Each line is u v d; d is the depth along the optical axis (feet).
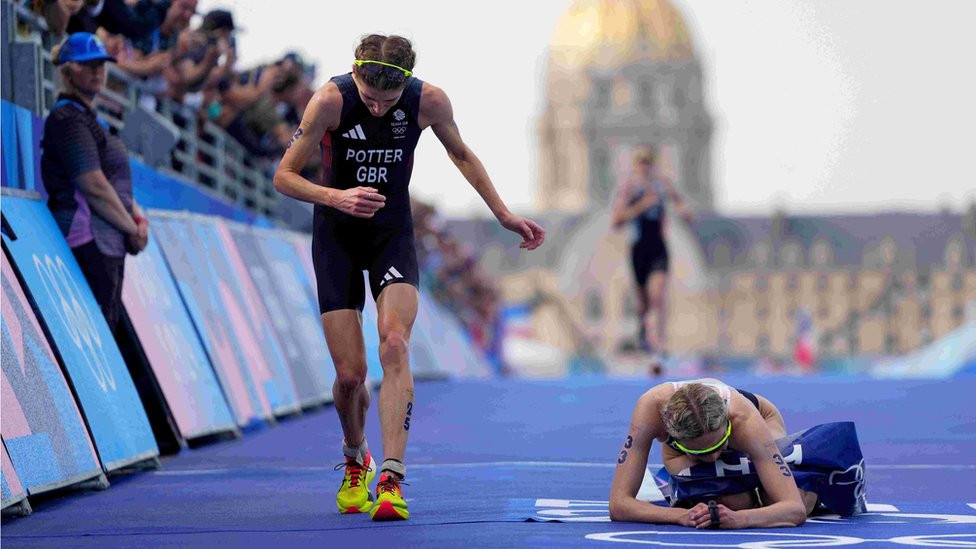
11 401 72.69
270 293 164.45
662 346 216.95
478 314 550.77
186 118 157.99
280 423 139.54
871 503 73.77
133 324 106.63
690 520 62.18
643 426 65.00
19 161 99.35
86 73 97.30
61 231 97.76
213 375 122.52
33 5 110.73
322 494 79.61
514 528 61.93
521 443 113.80
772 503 63.77
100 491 81.61
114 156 100.68
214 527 64.28
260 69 179.63
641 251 212.02
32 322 81.10
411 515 67.92
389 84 66.13
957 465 95.50
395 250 69.62
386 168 68.85
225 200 172.55
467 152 71.36
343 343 69.10
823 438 66.28
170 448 106.83
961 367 308.81
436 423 135.64
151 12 126.82
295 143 67.26
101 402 88.12
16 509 69.67
